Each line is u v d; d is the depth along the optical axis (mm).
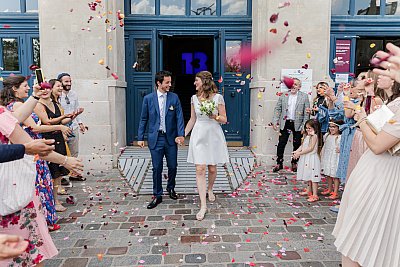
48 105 4301
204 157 4363
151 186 5629
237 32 7832
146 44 7938
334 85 6863
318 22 6746
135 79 7969
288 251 3412
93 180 6055
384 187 2160
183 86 12133
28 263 2270
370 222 2180
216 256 3314
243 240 3666
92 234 3844
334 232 2523
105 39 6668
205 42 11500
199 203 4887
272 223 4141
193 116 4789
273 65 6844
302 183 5875
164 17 7805
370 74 2916
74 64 6684
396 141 2061
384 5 7504
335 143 4891
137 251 3432
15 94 3293
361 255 2203
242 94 8008
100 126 6785
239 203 4871
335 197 5035
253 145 7605
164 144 4820
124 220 4254
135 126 8055
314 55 6820
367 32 7473
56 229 3971
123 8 7527
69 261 3232
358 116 2328
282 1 6641
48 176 3920
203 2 7887
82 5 6582
